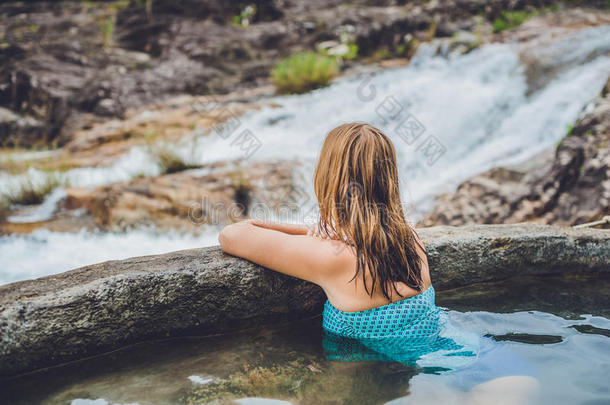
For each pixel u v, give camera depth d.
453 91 7.73
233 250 1.80
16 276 3.87
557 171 4.43
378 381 1.47
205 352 1.71
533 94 7.00
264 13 12.39
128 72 10.15
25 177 6.31
